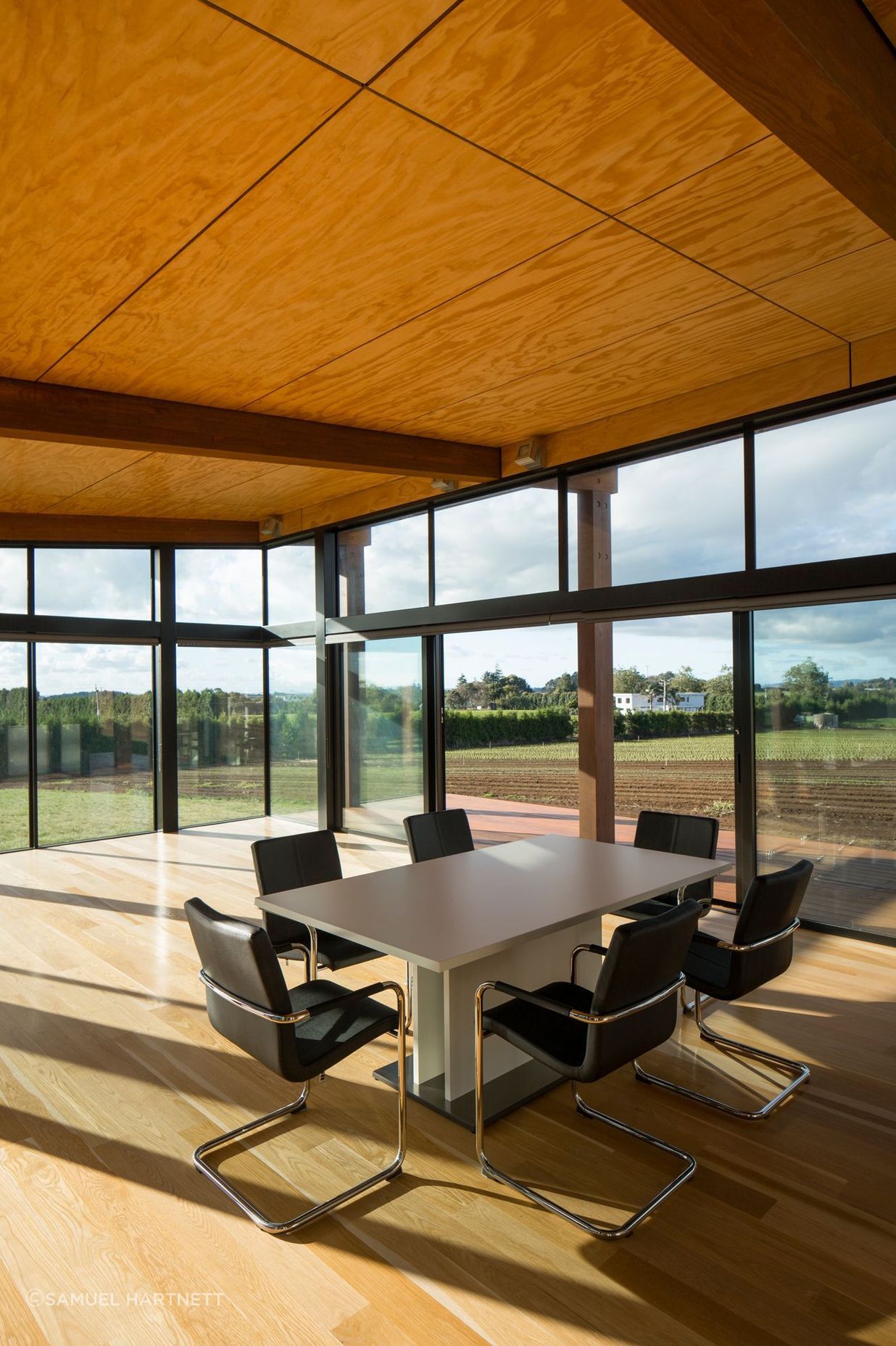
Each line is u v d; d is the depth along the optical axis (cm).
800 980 427
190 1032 378
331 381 447
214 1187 266
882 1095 318
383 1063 353
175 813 864
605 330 396
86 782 829
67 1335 208
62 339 373
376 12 191
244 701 915
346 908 321
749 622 514
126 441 457
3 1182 269
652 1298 217
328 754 829
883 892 470
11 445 541
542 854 415
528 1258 233
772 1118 303
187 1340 206
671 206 285
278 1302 218
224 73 209
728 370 469
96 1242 241
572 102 227
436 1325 209
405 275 327
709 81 220
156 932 521
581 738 604
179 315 353
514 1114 310
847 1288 220
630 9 181
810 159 231
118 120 225
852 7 207
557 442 588
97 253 298
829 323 404
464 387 470
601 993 244
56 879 663
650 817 444
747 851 520
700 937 353
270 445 509
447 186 266
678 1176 265
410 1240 240
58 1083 333
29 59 200
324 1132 298
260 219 280
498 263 321
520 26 197
